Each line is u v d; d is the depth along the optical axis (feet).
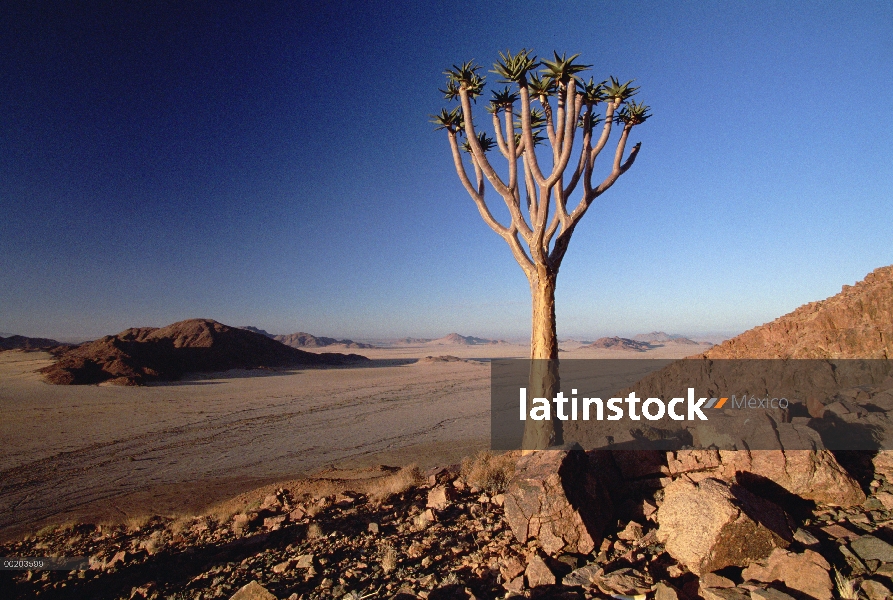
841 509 17.99
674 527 17.15
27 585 23.68
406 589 18.38
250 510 37.32
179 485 63.10
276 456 80.07
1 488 64.69
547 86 29.94
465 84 30.66
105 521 44.98
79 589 22.76
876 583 12.72
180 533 33.42
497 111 33.91
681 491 17.76
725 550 15.58
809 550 14.32
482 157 30.94
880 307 33.83
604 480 22.76
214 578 22.43
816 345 33.73
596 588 16.29
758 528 15.60
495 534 22.85
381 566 21.39
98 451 86.22
